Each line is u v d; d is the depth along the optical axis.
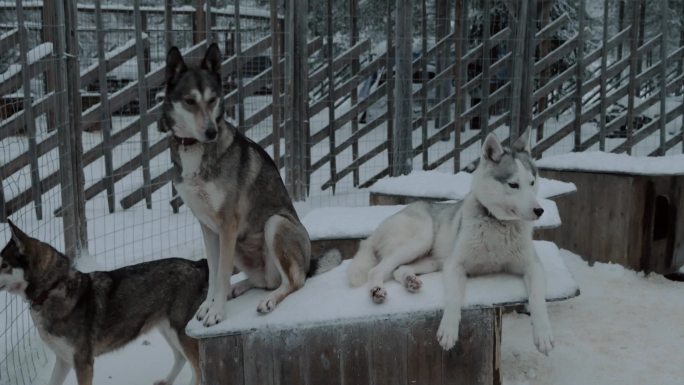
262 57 6.93
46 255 3.25
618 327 4.25
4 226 5.64
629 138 7.87
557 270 3.50
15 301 4.32
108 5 7.36
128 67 7.50
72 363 3.35
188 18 7.66
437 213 3.66
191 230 5.86
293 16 6.31
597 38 12.09
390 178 5.90
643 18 8.77
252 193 3.31
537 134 8.07
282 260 3.27
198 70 3.14
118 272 3.52
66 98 4.82
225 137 3.19
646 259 5.48
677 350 3.89
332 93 6.96
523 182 3.07
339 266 3.74
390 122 7.16
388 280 3.42
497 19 9.59
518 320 4.44
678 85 8.23
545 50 8.55
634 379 3.54
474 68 8.96
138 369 3.85
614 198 5.43
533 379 3.57
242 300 3.36
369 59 8.84
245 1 10.10
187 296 3.54
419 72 9.05
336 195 6.94
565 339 4.05
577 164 5.68
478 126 9.24
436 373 3.11
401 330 3.06
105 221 5.97
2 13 6.85
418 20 10.32
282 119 6.94
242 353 3.07
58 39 4.75
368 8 10.51
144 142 6.18
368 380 3.09
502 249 3.21
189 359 3.51
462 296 3.10
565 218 5.73
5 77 5.84
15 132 6.09
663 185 5.45
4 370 3.54
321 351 3.06
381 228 3.65
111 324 3.41
